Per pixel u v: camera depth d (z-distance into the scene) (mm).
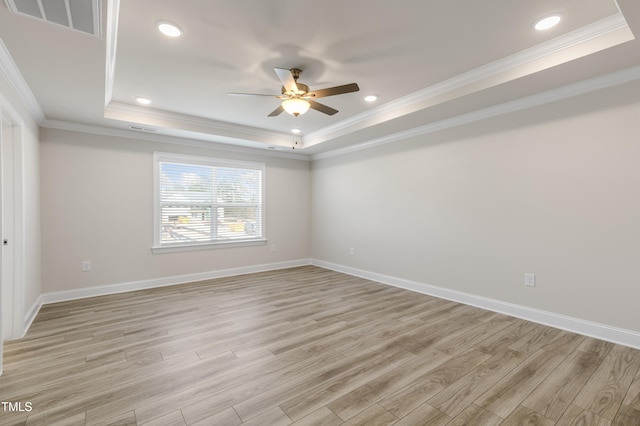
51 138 3844
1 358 2166
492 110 3436
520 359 2373
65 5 1644
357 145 5273
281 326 3057
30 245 3230
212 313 3432
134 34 2293
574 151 2877
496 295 3484
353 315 3375
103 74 2533
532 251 3178
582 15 2104
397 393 1945
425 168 4234
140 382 2064
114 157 4289
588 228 2807
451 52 2596
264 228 5766
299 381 2082
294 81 2645
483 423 1674
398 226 4629
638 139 2535
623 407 1794
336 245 5824
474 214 3684
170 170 4793
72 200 3986
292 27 2234
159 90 3365
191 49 2518
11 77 2434
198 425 1657
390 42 2438
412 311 3508
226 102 3744
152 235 4590
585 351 2494
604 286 2719
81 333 2873
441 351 2516
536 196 3141
